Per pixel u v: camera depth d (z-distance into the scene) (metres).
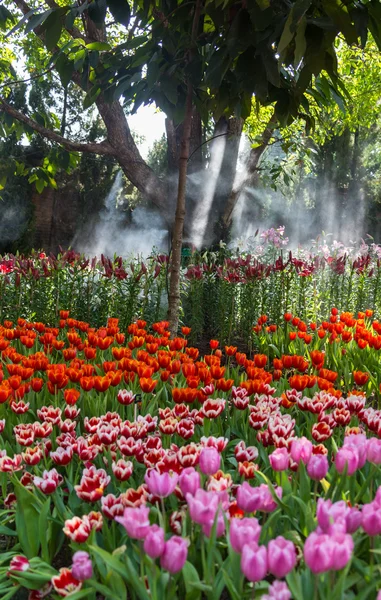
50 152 7.95
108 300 7.39
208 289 8.55
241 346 7.97
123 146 9.98
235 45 3.54
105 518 2.20
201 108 5.17
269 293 8.23
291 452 2.25
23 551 2.28
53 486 2.23
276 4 3.66
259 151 10.66
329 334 6.27
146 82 4.64
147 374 3.36
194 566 2.00
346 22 3.21
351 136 32.47
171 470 2.21
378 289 9.16
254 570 1.51
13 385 3.27
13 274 7.62
